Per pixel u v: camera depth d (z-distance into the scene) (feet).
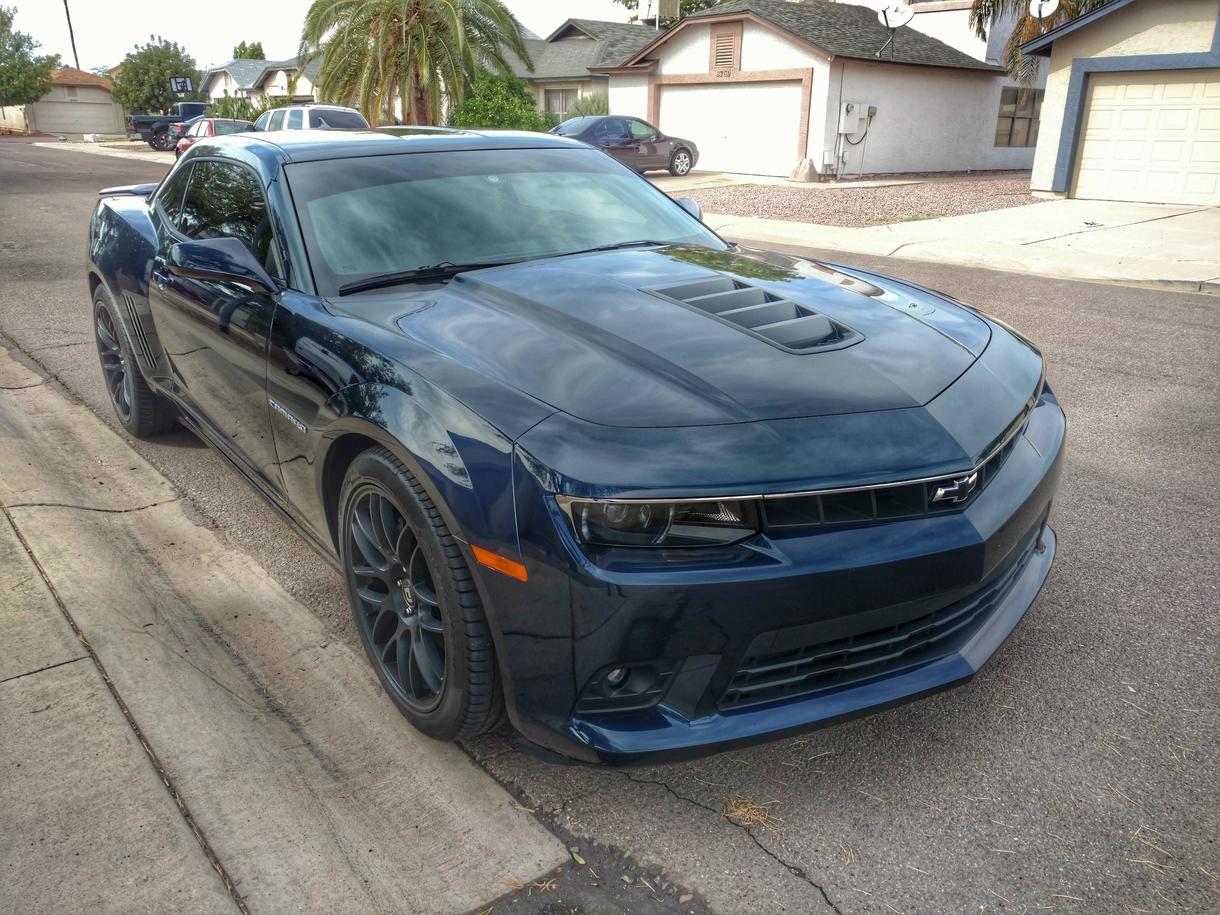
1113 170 54.29
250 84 174.70
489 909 6.37
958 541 6.78
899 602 6.69
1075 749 7.95
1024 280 31.83
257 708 8.53
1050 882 6.55
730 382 7.15
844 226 45.11
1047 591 10.61
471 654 6.97
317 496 8.89
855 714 6.91
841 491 6.48
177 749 7.91
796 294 9.16
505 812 7.27
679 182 69.62
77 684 8.78
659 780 7.63
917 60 72.18
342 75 77.61
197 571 11.12
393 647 8.30
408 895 6.48
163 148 121.49
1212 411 17.13
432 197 10.55
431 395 7.16
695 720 6.66
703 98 77.66
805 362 7.58
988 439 7.27
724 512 6.30
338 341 8.30
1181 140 51.31
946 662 7.43
